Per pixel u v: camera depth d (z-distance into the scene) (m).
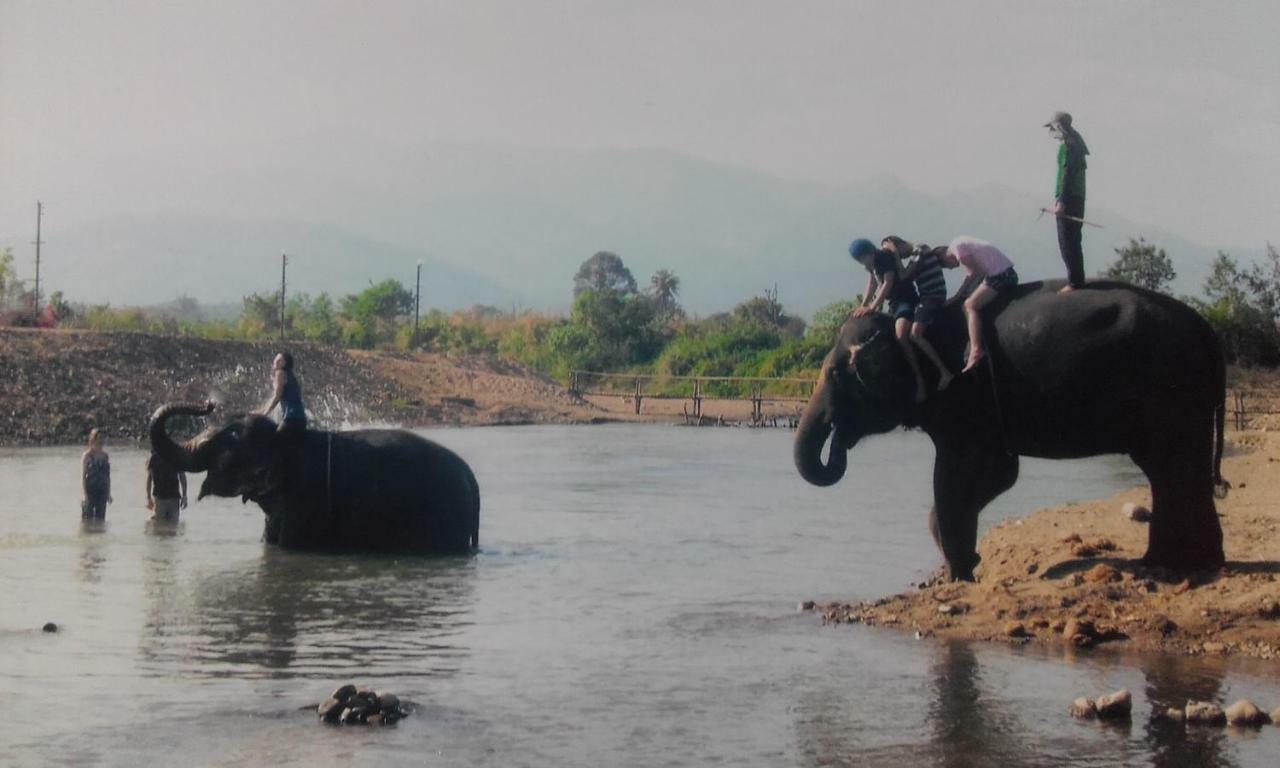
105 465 22.11
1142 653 12.11
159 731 9.90
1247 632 12.38
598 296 88.69
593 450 41.81
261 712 10.42
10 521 21.83
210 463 18.94
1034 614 13.21
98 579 16.36
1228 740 9.70
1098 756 9.39
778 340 79.31
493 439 47.28
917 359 14.20
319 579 16.53
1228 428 44.31
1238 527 16.53
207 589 15.77
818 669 11.77
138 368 48.22
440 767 9.19
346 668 11.88
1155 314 13.45
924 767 9.21
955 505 14.31
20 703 10.61
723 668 11.85
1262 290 60.66
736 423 57.12
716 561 18.20
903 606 13.99
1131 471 34.31
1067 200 13.67
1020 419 13.84
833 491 28.78
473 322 96.75
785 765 9.26
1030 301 13.84
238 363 52.25
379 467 18.83
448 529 18.91
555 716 10.38
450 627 13.66
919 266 14.34
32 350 46.28
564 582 16.42
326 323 78.75
